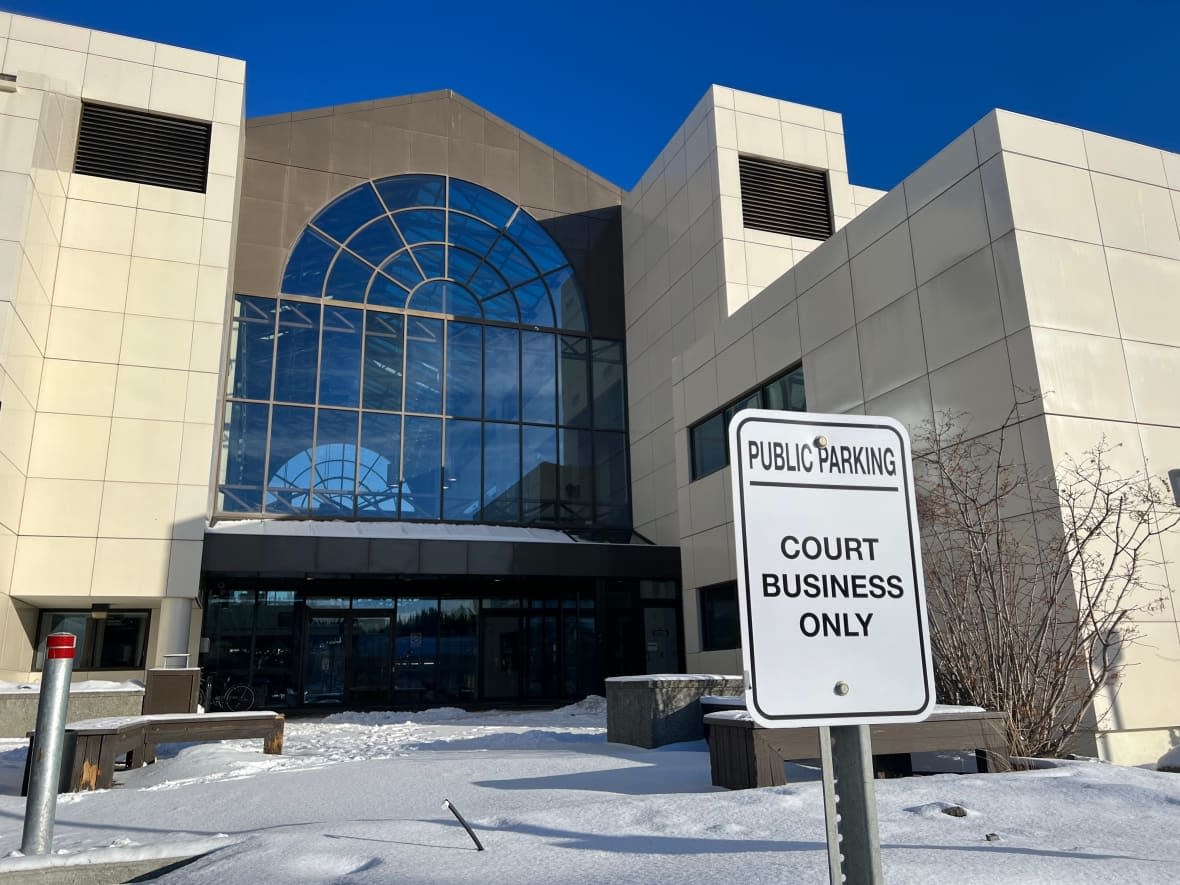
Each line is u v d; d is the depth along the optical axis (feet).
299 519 71.05
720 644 62.59
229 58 70.49
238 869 13.82
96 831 18.40
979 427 39.32
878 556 6.22
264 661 67.77
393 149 83.10
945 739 21.86
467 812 18.25
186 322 63.31
